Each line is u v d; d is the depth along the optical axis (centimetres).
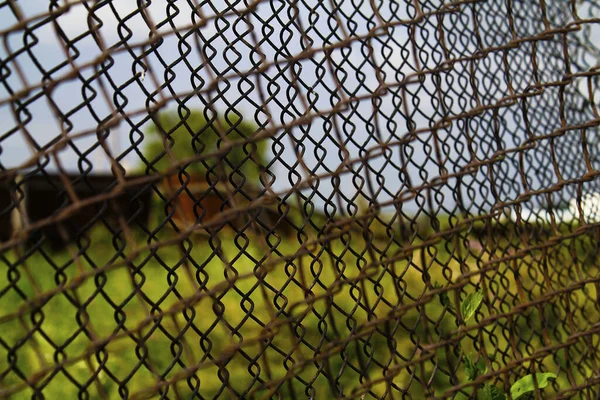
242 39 139
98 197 115
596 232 195
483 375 167
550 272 243
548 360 261
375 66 152
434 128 158
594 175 181
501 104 171
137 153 125
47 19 113
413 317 328
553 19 243
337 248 393
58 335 337
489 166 172
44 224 111
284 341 315
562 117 179
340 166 142
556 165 180
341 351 154
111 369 297
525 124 176
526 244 177
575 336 184
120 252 122
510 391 175
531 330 197
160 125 126
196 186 303
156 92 128
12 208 112
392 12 165
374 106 153
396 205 153
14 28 110
